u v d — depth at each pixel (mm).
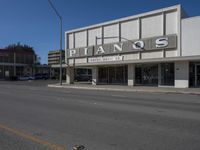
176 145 6945
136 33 36156
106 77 41500
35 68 98500
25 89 32469
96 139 7602
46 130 8789
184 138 7633
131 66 36812
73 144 7121
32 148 6809
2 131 8734
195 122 9977
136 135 8016
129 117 11086
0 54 91500
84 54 43250
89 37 42781
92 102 16859
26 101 17547
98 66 42531
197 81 31156
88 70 72188
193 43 30281
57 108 13945
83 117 11117
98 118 10859
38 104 15797
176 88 30344
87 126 9320
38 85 44812
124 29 37656
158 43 33375
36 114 12000
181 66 31375
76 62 44938
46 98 19734
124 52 37438
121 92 27547
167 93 26328
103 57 40438
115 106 14773
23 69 96750
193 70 31250
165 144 7047
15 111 12969
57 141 7430
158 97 21156
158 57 33531
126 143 7180
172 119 10617
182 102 17172
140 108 13938
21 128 9141
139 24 35656
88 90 31188
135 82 36781
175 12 31969
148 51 34656
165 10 32750
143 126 9266
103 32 40531
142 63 35250
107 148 6754
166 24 32844
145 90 28609
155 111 12836
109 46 39469
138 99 19141
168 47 32438
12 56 94375
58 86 39625
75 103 16281
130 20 36875
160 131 8508
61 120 10477
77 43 44844
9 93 25078
